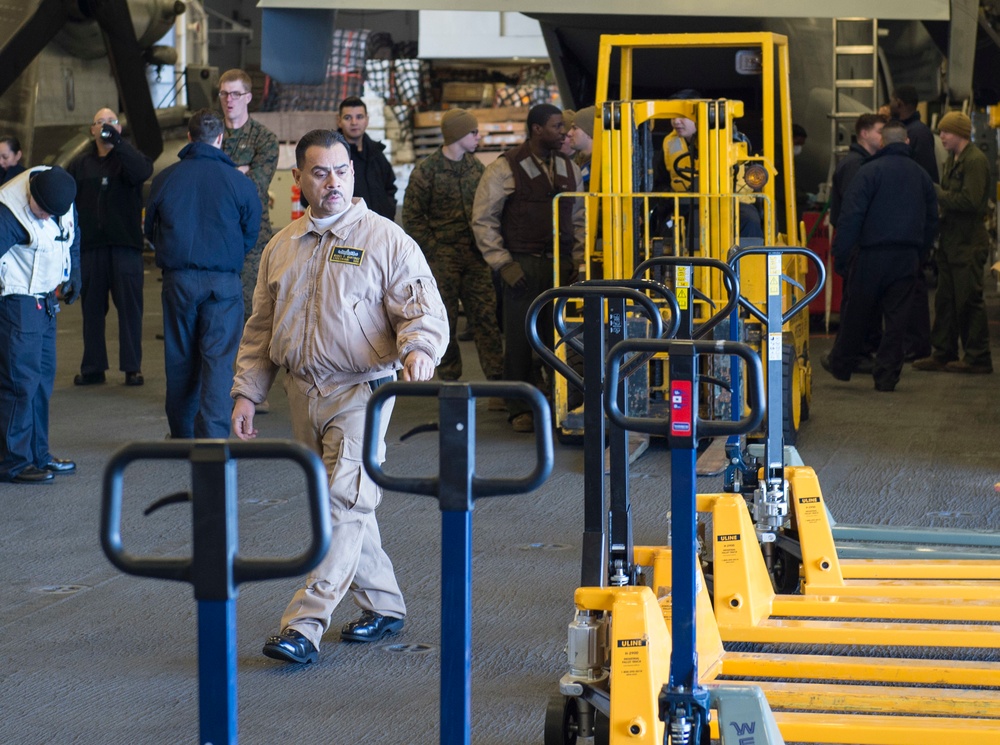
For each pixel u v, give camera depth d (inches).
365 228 228.5
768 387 246.5
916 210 511.5
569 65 631.8
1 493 365.7
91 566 296.4
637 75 605.0
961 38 454.0
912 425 455.8
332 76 1320.1
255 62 1838.1
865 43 653.3
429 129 1298.0
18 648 242.1
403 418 486.3
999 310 787.4
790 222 461.4
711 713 174.4
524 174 442.9
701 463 379.2
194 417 394.6
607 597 172.1
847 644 220.2
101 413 491.2
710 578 236.5
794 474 252.5
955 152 562.3
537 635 245.9
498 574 286.2
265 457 101.3
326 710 210.1
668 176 485.1
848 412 483.8
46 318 378.6
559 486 371.9
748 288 406.6
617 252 417.4
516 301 444.8
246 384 240.7
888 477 374.9
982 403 500.1
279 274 232.4
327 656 236.5
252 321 241.1
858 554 270.2
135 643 245.3
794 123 674.2
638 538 314.7
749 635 219.3
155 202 379.9
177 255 378.0
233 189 381.1
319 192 228.1
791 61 644.7
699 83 597.9
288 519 336.2
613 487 184.5
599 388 178.5
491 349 480.4
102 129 523.5
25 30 788.6
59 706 213.2
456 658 120.1
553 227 424.5
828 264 686.5
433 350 219.1
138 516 339.0
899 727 181.3
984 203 557.9
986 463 392.2
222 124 385.4
